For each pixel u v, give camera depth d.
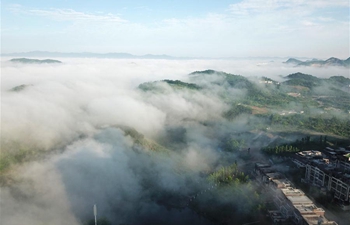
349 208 172.62
